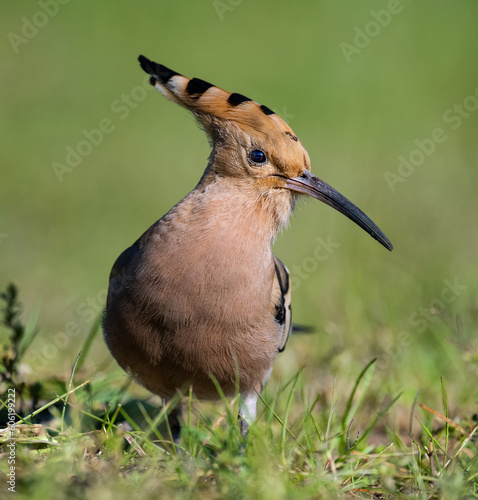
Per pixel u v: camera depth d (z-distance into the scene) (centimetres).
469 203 2372
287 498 783
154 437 1126
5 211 2355
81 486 782
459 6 3566
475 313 1507
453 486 830
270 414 997
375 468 905
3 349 1130
